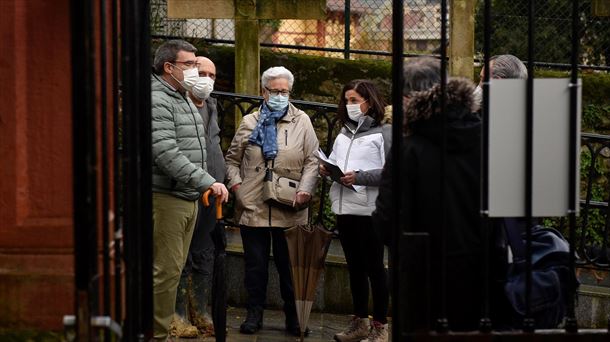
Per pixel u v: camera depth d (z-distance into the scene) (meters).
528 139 4.61
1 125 4.76
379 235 5.43
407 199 5.14
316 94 12.36
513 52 13.38
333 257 9.99
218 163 8.56
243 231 8.91
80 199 4.13
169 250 7.02
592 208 11.07
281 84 8.91
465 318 5.11
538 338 4.66
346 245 8.52
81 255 4.13
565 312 5.39
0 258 4.82
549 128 4.70
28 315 4.81
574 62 4.68
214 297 7.05
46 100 4.77
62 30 4.74
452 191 5.09
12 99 4.74
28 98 4.77
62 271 4.81
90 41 4.15
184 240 7.23
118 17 5.55
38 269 4.81
